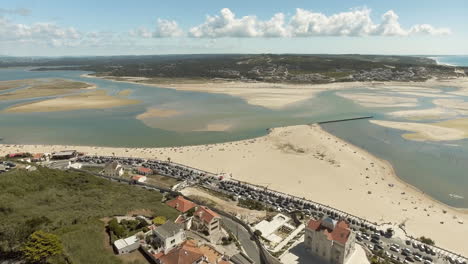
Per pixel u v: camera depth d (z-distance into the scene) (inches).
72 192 3287.4
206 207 3137.3
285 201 3476.9
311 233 2468.0
